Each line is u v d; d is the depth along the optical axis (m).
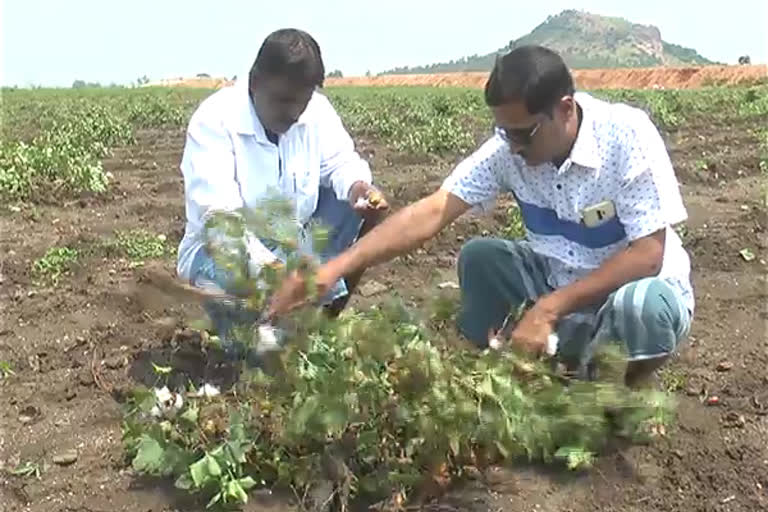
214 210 3.88
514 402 3.27
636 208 3.63
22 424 4.15
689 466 3.71
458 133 13.26
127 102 26.39
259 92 4.01
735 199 8.85
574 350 3.91
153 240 7.05
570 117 3.55
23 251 6.90
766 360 4.74
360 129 16.62
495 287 4.10
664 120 16.36
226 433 3.59
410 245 3.87
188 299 4.65
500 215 7.64
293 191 4.34
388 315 3.55
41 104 26.48
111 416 4.20
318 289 3.69
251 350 4.01
